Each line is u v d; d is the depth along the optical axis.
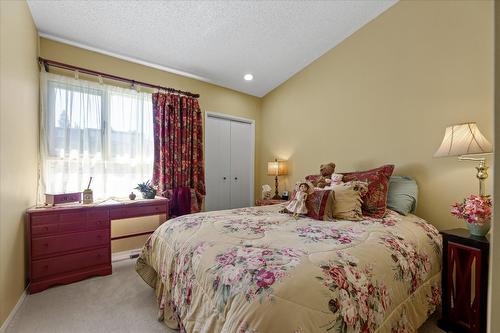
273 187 4.05
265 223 1.72
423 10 2.22
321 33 2.79
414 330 1.28
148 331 1.53
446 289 1.59
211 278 1.09
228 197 3.98
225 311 0.95
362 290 1.01
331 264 1.04
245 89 4.02
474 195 1.72
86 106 2.64
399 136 2.40
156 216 3.17
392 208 2.14
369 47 2.66
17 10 1.83
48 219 2.07
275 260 1.05
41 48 2.43
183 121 3.30
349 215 1.91
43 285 2.03
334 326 0.84
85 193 2.37
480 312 1.42
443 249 1.62
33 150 2.21
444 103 2.09
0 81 1.54
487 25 1.86
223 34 2.67
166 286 1.53
